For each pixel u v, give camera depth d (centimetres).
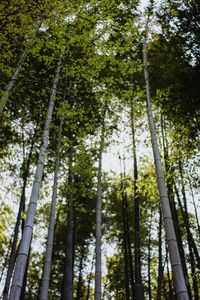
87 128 783
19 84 705
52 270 1438
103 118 891
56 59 746
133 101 800
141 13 873
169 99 800
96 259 732
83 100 913
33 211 537
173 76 800
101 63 732
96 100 836
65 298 856
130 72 770
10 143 948
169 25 835
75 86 870
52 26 675
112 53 739
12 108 760
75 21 693
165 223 522
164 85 870
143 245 1284
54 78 779
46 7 629
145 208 1248
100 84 816
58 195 1127
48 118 662
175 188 878
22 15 601
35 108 729
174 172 810
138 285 774
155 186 829
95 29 729
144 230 1245
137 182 857
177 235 873
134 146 837
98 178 850
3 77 662
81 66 755
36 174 578
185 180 843
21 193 969
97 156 937
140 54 950
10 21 614
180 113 802
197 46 792
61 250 1436
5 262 1226
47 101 772
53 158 956
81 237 1441
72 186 1002
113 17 817
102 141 883
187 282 878
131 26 770
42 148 615
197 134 786
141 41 857
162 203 550
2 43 631
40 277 1469
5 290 845
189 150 795
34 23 641
